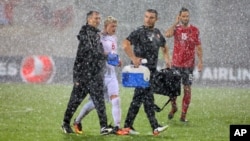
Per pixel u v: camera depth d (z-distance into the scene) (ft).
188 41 108.68
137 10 213.66
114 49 91.91
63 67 180.34
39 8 205.98
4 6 203.51
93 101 89.71
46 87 163.63
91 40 87.40
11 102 134.62
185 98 110.11
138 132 97.50
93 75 88.43
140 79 89.86
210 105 136.46
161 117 116.57
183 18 110.01
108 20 91.66
